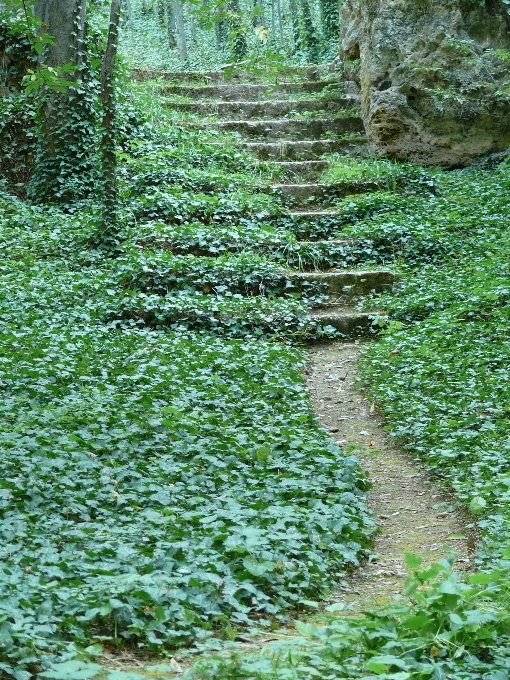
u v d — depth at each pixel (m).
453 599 3.20
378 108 15.38
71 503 4.64
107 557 3.98
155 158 14.19
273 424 6.62
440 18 15.32
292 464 5.68
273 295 10.65
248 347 8.78
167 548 4.10
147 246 11.32
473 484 5.42
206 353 8.45
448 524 5.22
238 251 11.61
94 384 7.19
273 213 12.87
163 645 3.39
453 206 13.12
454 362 8.09
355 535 4.81
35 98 14.41
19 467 5.08
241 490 5.15
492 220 12.40
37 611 3.26
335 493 5.42
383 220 12.55
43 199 13.81
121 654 3.29
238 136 16.06
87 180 13.91
